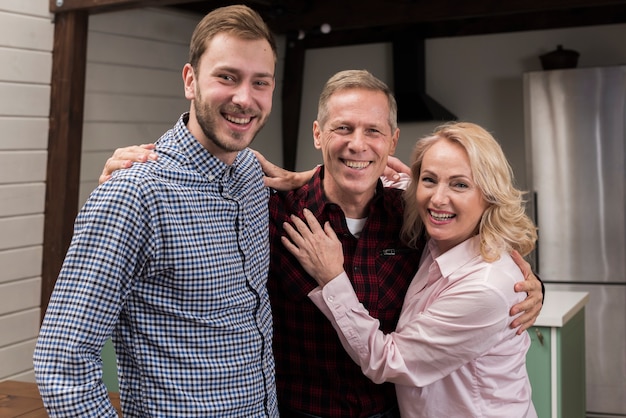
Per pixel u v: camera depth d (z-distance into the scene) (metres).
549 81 4.75
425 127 5.71
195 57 1.61
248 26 1.58
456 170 1.90
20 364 3.91
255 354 1.68
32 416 2.21
